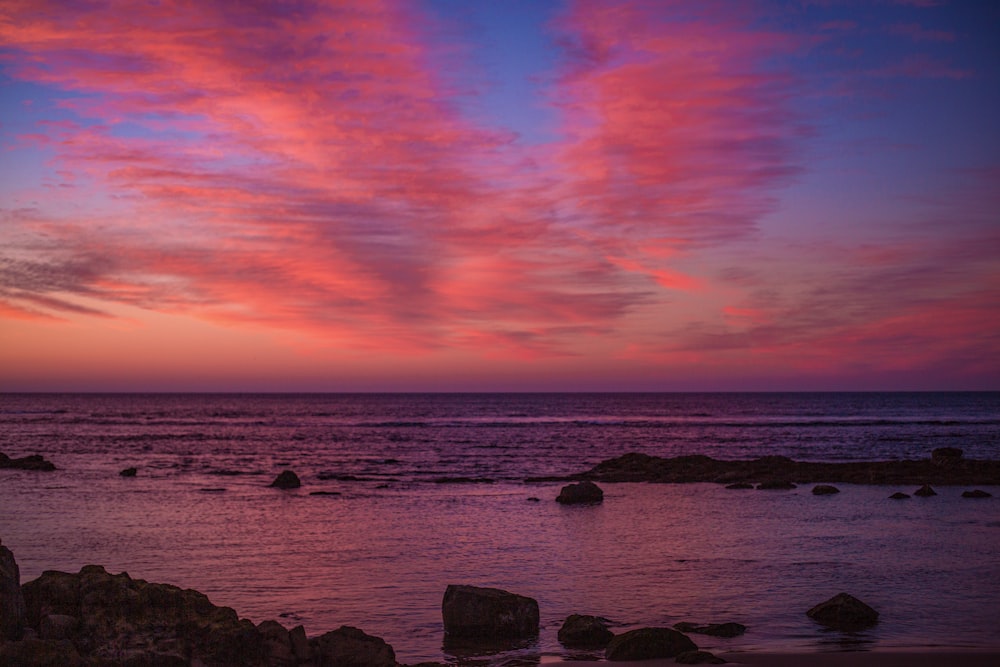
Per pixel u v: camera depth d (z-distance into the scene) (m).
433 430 92.75
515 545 21.52
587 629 12.57
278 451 61.34
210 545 21.42
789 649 11.77
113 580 10.66
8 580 9.98
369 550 20.77
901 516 27.00
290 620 13.98
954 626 13.20
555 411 165.00
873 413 144.25
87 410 161.12
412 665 10.74
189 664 9.83
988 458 54.12
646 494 34.66
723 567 18.39
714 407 186.75
